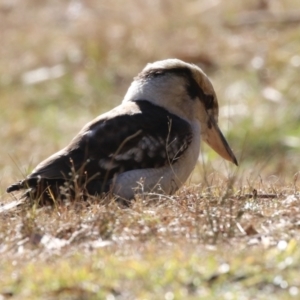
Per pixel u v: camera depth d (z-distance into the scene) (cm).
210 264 851
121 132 1195
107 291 823
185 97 1292
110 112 1242
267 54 2595
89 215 1059
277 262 859
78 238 991
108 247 942
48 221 1048
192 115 1301
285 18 2814
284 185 1288
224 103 2347
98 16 2977
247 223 1005
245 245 929
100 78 2578
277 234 966
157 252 904
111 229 1004
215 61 2597
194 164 1277
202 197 1127
